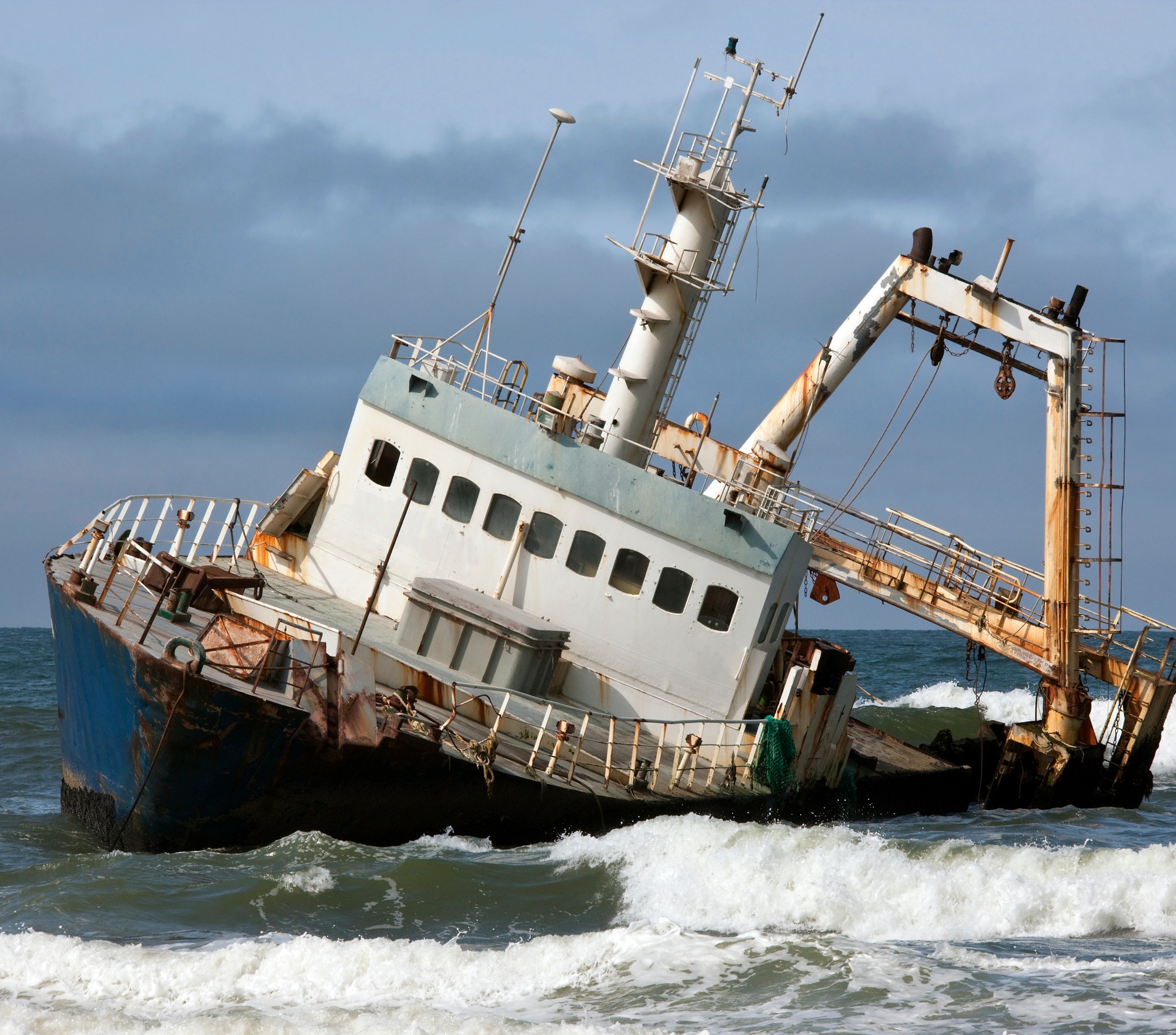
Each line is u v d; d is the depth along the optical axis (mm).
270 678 67812
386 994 53812
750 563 84312
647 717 85000
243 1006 52375
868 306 124625
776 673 106375
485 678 79250
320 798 67188
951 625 125875
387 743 66125
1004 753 120875
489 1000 53438
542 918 62844
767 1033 49750
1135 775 124812
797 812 90062
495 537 88500
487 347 93875
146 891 62375
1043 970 56469
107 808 70250
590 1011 52094
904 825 103938
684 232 94312
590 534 86875
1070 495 123438
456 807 70125
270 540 94625
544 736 78062
